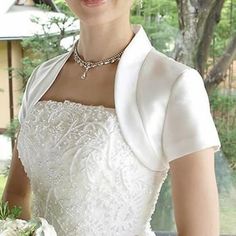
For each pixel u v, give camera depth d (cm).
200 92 154
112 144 153
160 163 156
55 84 174
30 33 327
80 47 173
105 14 159
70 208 158
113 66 165
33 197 174
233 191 292
